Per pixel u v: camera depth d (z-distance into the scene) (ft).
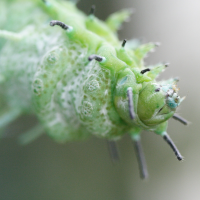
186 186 0.88
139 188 0.90
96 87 0.58
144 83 0.57
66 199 0.86
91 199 0.88
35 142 0.87
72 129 0.62
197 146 0.89
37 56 0.62
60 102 0.61
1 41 0.67
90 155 0.90
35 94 0.60
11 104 0.66
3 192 0.84
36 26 0.64
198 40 0.86
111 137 0.60
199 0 0.87
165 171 0.90
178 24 0.87
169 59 0.85
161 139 0.92
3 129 0.78
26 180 0.86
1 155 0.85
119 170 0.91
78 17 0.63
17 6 0.67
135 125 0.58
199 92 0.86
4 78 0.65
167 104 0.57
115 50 0.58
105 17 0.86
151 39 0.87
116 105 0.58
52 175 0.87
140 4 0.88
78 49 0.60
